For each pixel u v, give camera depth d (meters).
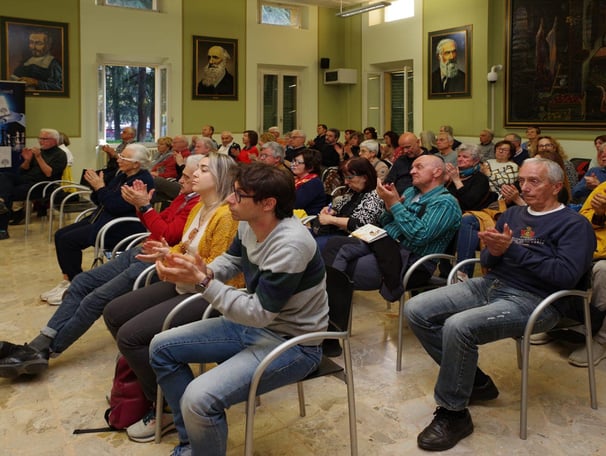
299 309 2.04
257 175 1.95
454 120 10.55
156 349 2.10
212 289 1.91
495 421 2.60
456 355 2.39
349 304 2.18
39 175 6.90
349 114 12.73
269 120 12.11
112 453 2.37
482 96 9.98
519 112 9.47
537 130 8.23
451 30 10.36
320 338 2.00
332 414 2.68
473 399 2.73
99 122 10.25
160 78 10.81
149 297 2.71
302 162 4.66
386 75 12.16
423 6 10.85
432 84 10.88
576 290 2.54
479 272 4.91
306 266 1.98
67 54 9.68
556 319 2.57
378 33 11.85
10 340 3.54
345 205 4.01
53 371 3.13
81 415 2.67
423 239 3.23
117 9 10.00
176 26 10.59
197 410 1.86
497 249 2.56
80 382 3.00
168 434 2.51
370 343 3.51
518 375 3.06
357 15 12.27
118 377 2.52
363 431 2.53
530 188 2.64
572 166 5.55
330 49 12.55
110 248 4.14
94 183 4.24
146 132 10.95
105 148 6.75
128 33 10.15
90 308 3.02
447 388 2.42
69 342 3.06
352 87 12.59
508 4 9.36
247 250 2.09
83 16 9.73
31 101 9.45
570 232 2.53
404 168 5.58
